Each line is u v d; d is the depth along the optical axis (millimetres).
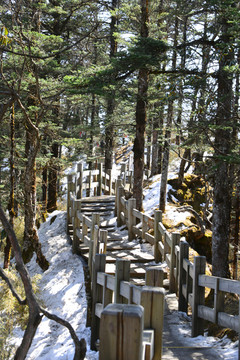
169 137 14391
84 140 18141
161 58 9766
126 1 16375
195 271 6086
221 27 9789
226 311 6465
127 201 12383
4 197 13523
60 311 8594
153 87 13711
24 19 11141
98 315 6406
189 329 6504
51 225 14133
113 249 11094
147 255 10703
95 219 9602
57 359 6914
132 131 16828
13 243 2066
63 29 19219
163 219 13805
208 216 15758
